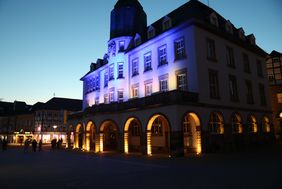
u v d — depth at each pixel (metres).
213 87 22.77
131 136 28.67
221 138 22.23
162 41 25.16
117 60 31.33
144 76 27.06
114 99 30.77
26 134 61.72
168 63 24.05
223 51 24.89
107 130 33.09
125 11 33.25
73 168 13.98
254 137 26.55
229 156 17.77
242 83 26.75
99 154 24.22
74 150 31.70
